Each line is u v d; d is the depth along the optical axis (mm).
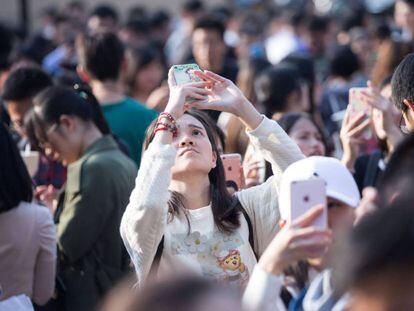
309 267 5863
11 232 8609
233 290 4355
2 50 15875
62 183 10773
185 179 7047
